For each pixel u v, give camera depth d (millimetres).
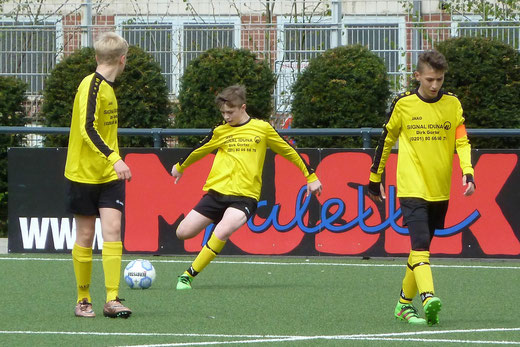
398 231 35062
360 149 35188
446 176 22422
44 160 36844
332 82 47844
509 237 34562
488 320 23031
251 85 49562
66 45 56594
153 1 69688
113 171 22766
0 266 33625
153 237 36469
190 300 26328
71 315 23547
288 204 35719
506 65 47094
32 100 49750
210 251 28484
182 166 29172
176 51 55906
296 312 24219
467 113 47000
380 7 63344
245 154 28438
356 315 23766
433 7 61406
